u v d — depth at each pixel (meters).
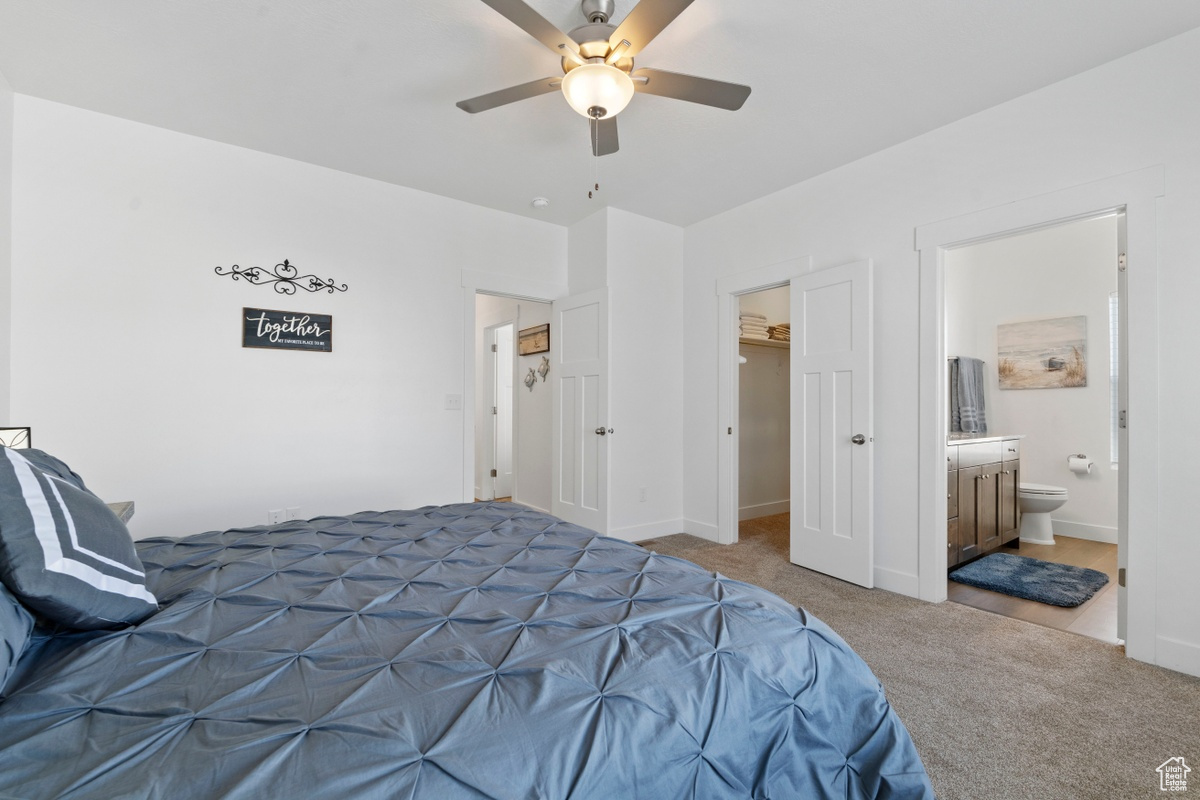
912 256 2.99
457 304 3.84
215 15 2.04
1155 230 2.20
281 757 0.68
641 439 4.20
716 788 0.87
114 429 2.74
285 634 1.04
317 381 3.30
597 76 1.91
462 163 3.29
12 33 2.13
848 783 1.06
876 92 2.55
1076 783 1.50
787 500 5.50
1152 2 1.97
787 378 5.54
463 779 0.69
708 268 4.24
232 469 3.04
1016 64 2.34
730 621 1.14
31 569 0.87
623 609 1.17
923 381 2.93
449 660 0.94
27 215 2.56
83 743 0.71
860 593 3.01
